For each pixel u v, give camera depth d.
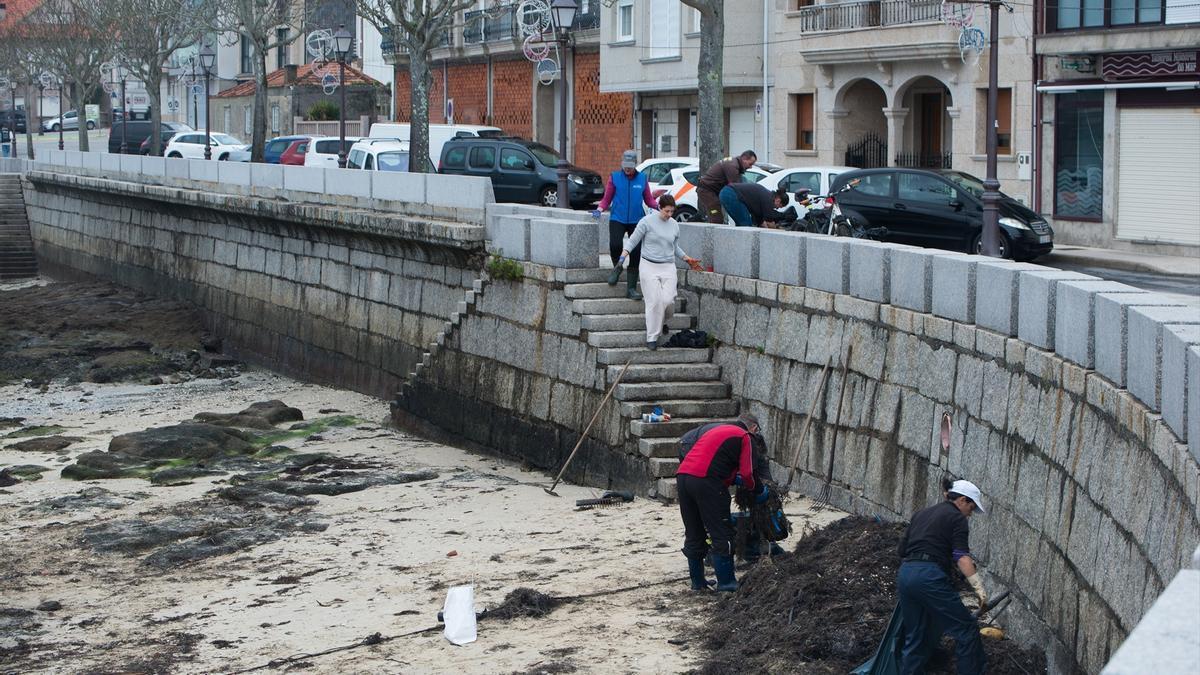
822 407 16.16
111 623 14.15
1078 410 10.86
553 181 34.47
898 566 12.20
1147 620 4.03
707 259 19.09
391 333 27.48
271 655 12.66
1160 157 30.97
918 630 9.78
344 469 21.56
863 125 39.38
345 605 14.14
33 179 51.16
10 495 20.53
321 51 49.56
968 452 13.16
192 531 17.78
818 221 24.55
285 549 16.69
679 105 45.25
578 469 19.55
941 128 37.59
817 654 11.05
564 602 13.42
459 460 22.06
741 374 18.09
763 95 41.38
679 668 11.34
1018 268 12.61
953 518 9.71
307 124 66.81
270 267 33.44
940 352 13.88
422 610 13.70
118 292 42.56
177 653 12.95
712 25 30.36
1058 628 10.84
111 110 95.50
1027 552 11.70
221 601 14.69
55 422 27.67
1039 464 11.59
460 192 24.55
